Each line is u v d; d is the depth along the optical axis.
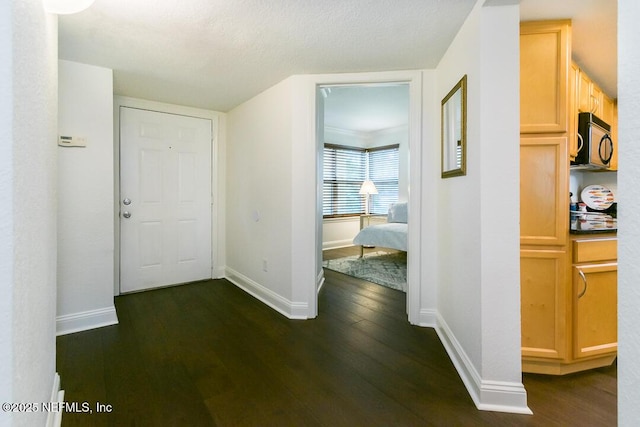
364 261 4.72
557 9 1.61
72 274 2.33
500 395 1.51
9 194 0.60
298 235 2.64
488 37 1.50
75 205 2.33
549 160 1.71
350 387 1.67
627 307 0.48
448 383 1.71
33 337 0.84
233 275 3.64
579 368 1.84
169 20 1.74
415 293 2.49
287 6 1.61
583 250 1.77
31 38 0.79
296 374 1.79
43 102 0.99
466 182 1.73
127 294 3.19
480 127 1.53
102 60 2.28
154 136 3.31
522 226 1.74
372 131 6.20
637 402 0.47
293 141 2.62
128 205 3.18
